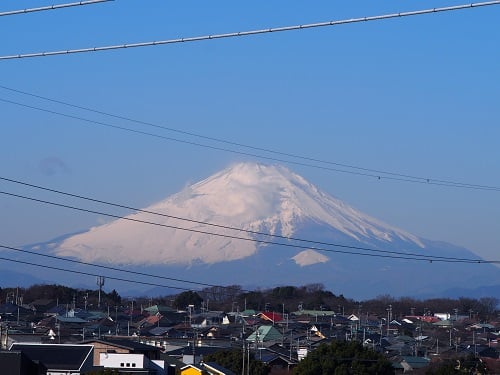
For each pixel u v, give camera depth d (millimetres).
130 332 73188
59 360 38125
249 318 95188
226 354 51438
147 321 88188
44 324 74688
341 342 47750
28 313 88188
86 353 38906
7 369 30953
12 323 72750
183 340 66500
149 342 62750
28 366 32125
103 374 35094
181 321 92688
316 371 46844
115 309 102438
